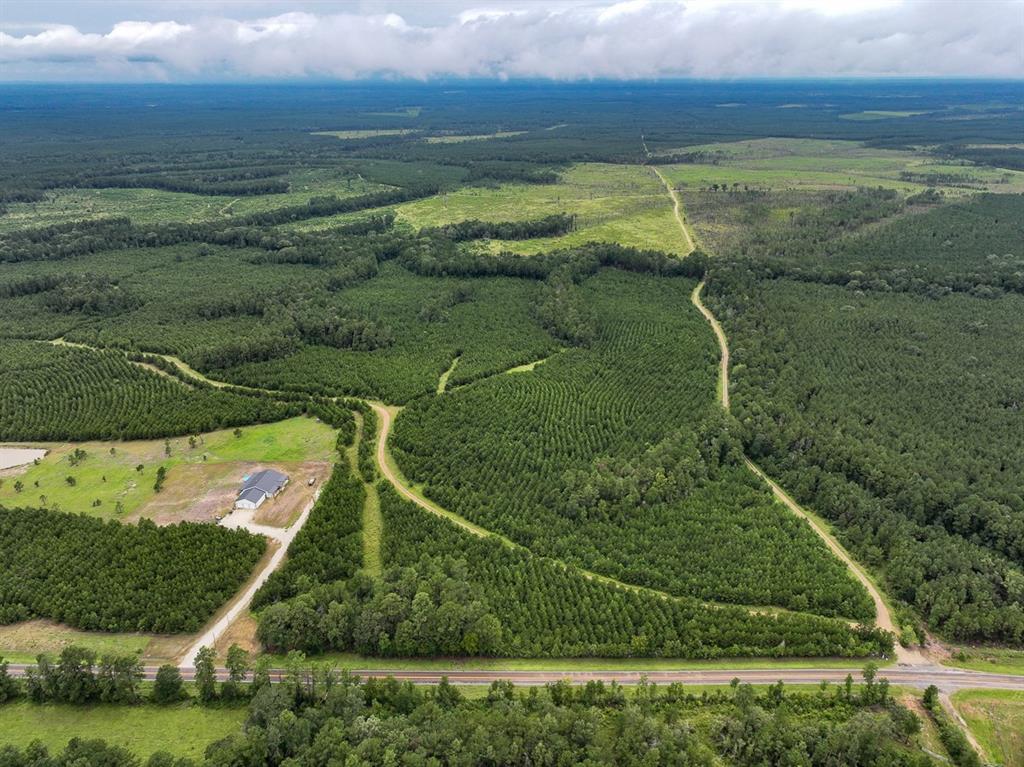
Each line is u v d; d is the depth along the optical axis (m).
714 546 144.25
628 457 172.12
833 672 117.50
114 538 141.00
